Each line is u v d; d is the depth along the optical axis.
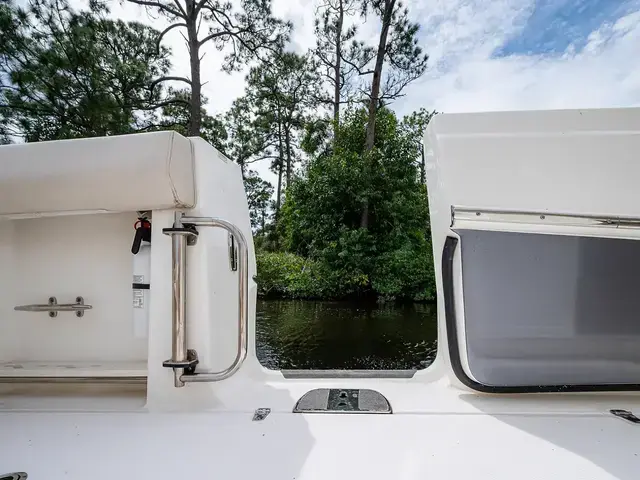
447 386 1.14
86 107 8.19
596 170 1.01
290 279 10.17
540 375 1.01
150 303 1.05
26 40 7.75
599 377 0.99
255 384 1.22
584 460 0.72
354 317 7.74
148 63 11.23
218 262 1.15
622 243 0.99
